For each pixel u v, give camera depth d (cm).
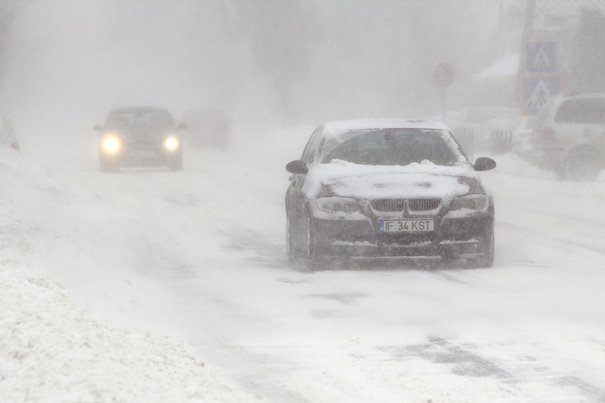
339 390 1648
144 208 4994
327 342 2023
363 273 2941
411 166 3103
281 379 1725
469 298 2492
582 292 2562
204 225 4303
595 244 3644
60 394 1318
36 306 1878
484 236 3005
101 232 3859
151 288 2691
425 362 1836
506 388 1645
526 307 2356
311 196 3011
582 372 1750
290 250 3256
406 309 2361
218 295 2595
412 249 2958
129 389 1349
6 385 1404
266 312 2353
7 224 3553
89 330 1722
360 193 2966
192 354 1848
